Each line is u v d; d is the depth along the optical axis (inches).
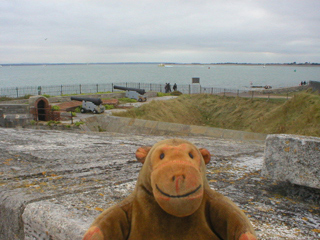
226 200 51.6
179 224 48.6
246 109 1288.1
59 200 106.7
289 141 125.8
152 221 49.0
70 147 228.7
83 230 80.3
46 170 156.9
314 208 119.7
